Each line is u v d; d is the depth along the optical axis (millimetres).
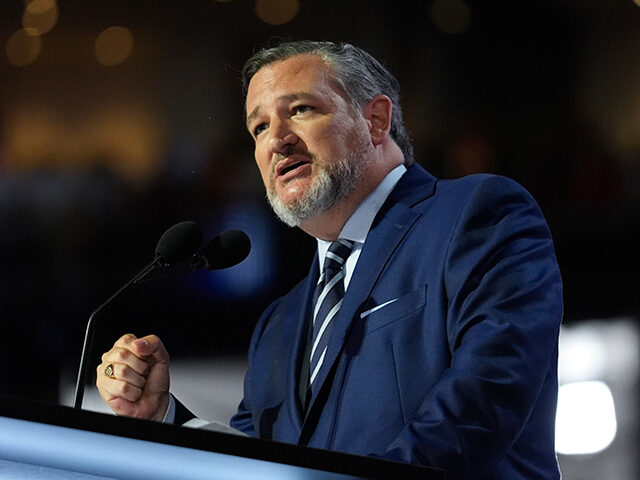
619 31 22266
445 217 8070
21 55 22859
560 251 21938
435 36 22203
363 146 8703
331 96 8703
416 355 7676
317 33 22219
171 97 22500
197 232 8164
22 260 22000
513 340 7129
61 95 22750
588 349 20656
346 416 7715
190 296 21438
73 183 22344
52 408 4586
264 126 8844
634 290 21469
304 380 8297
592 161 22078
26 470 5164
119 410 8305
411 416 7508
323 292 8469
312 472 5066
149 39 22672
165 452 4793
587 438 17797
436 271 7832
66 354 21422
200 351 21344
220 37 22453
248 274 21422
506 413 6941
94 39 22703
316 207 8531
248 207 21906
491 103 22188
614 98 22266
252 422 9109
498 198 7969
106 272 22016
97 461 4977
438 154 22250
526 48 22312
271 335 9102
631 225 21828
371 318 7938
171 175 22297
